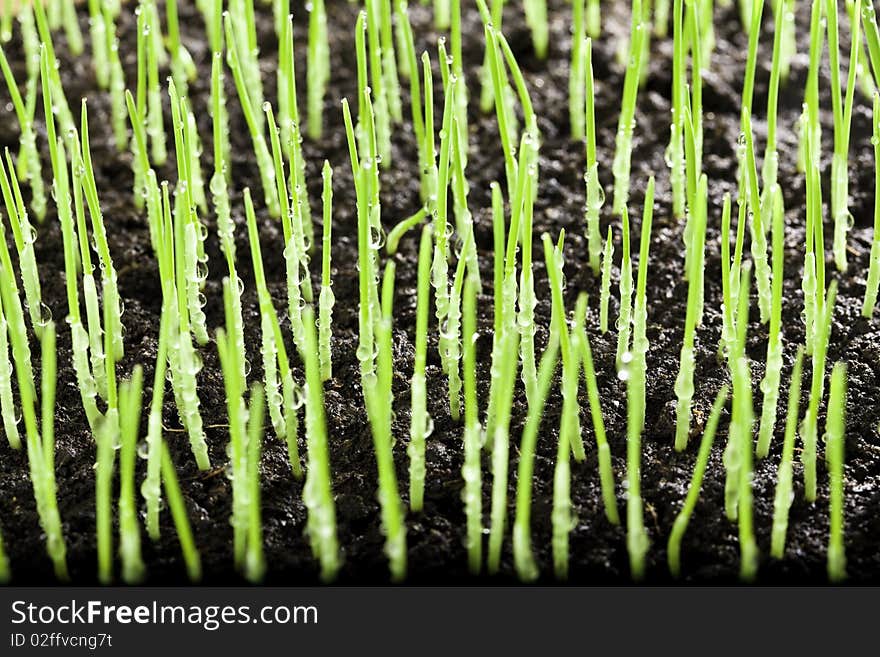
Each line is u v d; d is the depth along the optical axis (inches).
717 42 16.0
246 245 14.2
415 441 12.0
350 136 12.7
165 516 12.3
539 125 15.2
